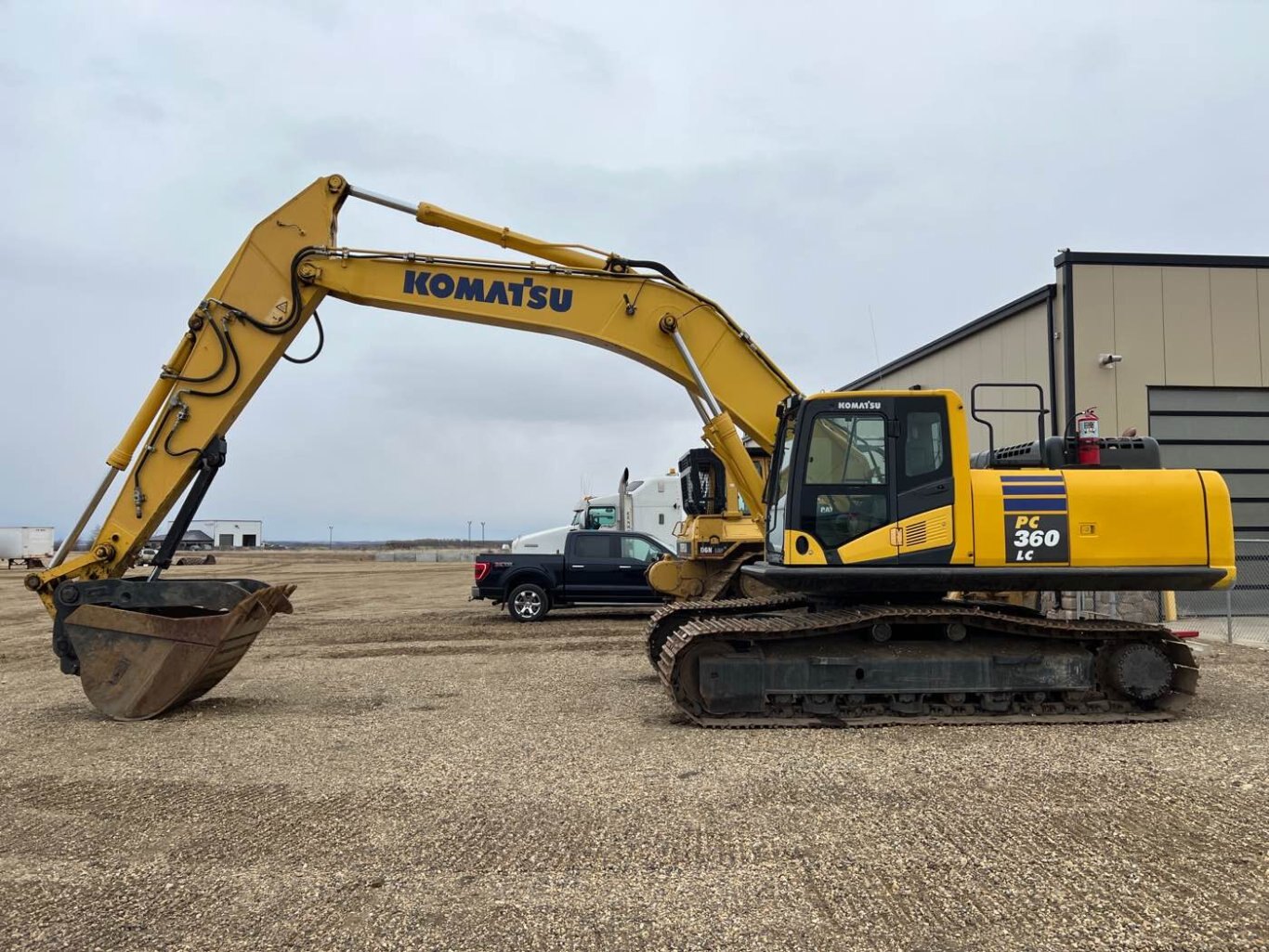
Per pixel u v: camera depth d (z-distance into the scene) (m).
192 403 9.70
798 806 5.54
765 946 3.76
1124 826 5.12
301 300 9.97
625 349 10.30
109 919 4.09
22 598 27.09
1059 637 8.08
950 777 6.12
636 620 17.31
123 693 8.52
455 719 8.33
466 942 3.84
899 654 7.94
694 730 7.70
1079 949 3.71
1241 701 8.80
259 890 4.39
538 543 20.02
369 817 5.46
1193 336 16.27
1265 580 16.27
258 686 10.30
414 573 42.75
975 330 19.05
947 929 3.90
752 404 10.34
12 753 7.21
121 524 9.49
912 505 8.07
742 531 14.91
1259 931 3.85
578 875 4.53
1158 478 8.20
